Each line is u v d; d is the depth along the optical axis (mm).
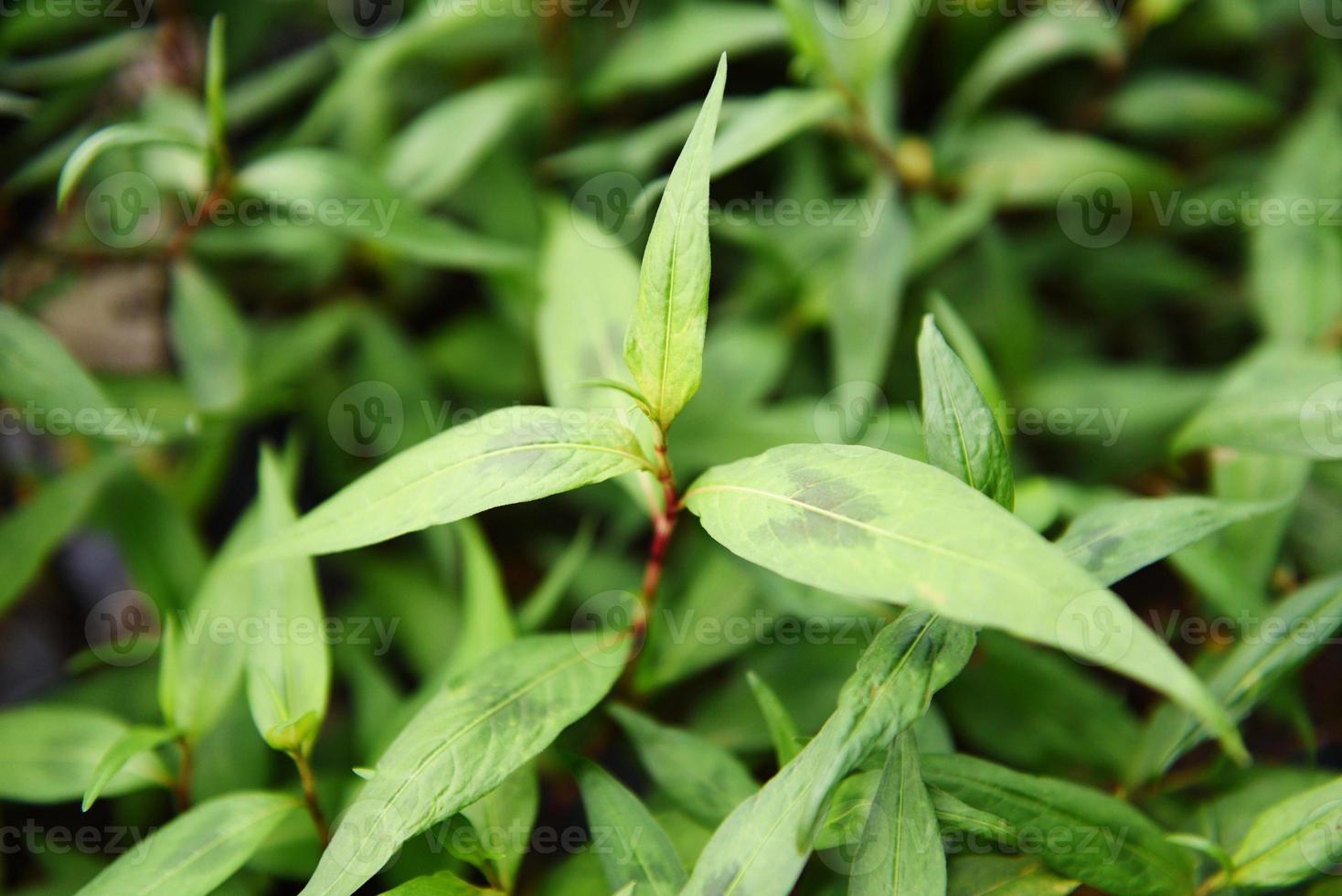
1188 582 451
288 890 419
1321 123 476
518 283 469
